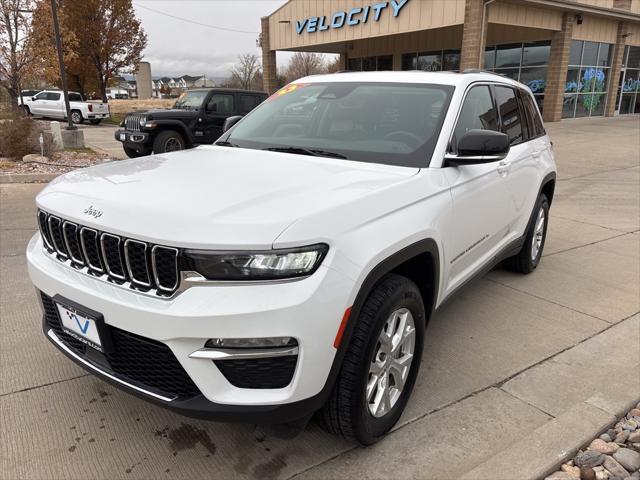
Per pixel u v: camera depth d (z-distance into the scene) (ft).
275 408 6.72
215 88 42.27
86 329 7.50
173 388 7.02
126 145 40.11
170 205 7.17
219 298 6.45
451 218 9.73
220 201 7.22
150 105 132.36
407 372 9.01
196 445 8.52
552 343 12.18
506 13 59.72
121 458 8.18
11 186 29.35
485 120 12.25
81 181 8.70
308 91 12.78
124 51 111.14
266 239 6.46
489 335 12.53
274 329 6.45
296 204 7.20
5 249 17.94
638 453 8.44
